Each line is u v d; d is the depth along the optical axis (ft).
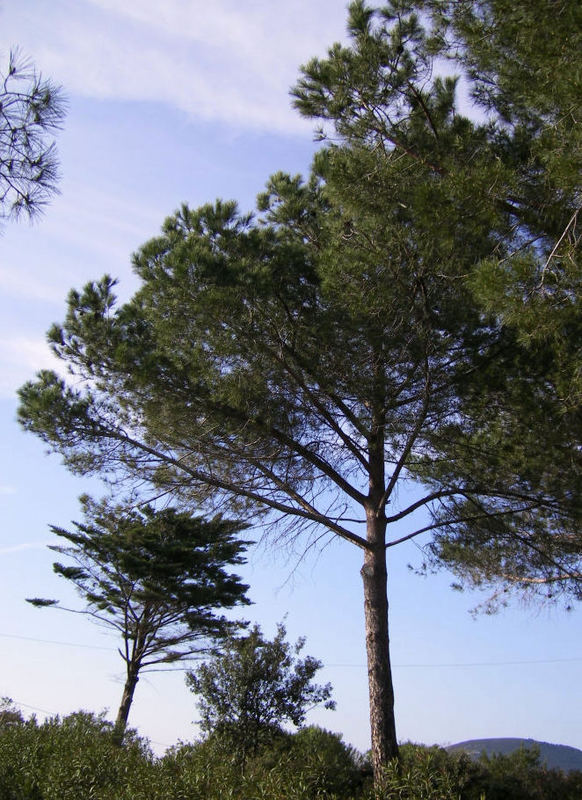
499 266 20.89
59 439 35.12
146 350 32.76
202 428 34.30
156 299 31.58
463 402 31.63
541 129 23.22
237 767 33.53
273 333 31.58
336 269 29.40
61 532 69.92
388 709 31.78
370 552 34.83
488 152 24.58
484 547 38.06
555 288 20.54
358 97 26.61
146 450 36.35
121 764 31.71
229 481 37.06
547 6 19.92
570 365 24.91
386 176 26.23
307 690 43.32
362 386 31.86
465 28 22.93
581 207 21.15
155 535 69.31
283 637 45.03
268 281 30.22
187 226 33.99
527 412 29.32
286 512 35.99
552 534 35.58
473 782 37.35
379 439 34.50
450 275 27.50
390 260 28.55
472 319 29.53
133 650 70.79
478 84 25.32
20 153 13.09
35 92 12.86
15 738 37.65
